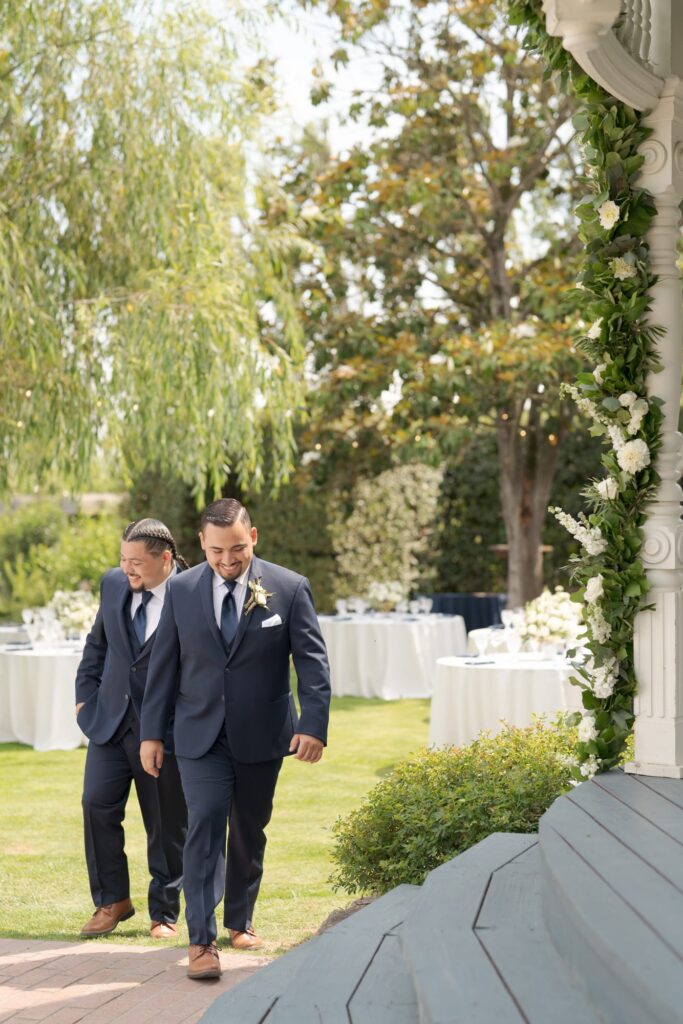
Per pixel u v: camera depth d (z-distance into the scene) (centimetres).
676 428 439
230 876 484
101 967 450
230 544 458
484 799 472
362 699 1302
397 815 480
